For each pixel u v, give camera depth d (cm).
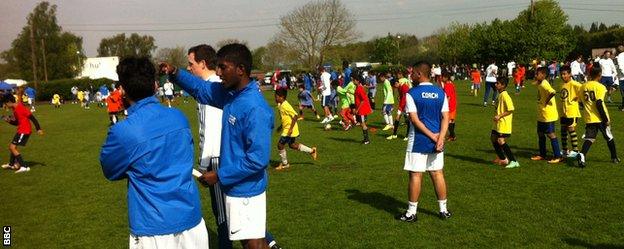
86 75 6550
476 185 763
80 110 3234
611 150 868
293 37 6253
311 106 1908
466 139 1210
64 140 1572
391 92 1474
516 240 529
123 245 566
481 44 5544
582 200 659
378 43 7750
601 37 5616
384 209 661
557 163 895
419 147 588
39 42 6272
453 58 6397
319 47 6256
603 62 1855
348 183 813
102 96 3634
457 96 2603
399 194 734
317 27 6200
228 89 382
